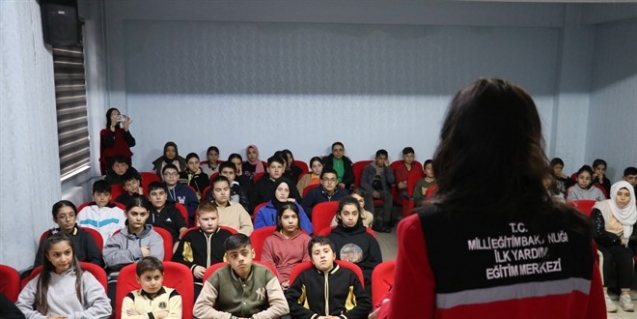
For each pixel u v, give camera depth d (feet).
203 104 20.12
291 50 20.08
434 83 20.65
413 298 2.33
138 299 8.29
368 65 20.39
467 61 20.54
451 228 2.31
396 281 2.42
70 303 8.46
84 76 18.03
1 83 10.32
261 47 19.98
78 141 17.47
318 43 20.12
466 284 2.28
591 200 14.37
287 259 10.85
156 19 19.21
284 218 10.87
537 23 20.03
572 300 2.40
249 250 8.46
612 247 12.26
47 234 10.61
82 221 12.36
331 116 20.62
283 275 10.66
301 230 11.28
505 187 2.31
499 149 2.31
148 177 17.52
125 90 19.57
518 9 19.90
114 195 15.53
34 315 8.29
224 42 19.84
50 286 8.48
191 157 17.34
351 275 9.08
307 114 20.54
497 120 2.32
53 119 12.25
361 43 20.24
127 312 8.16
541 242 2.36
